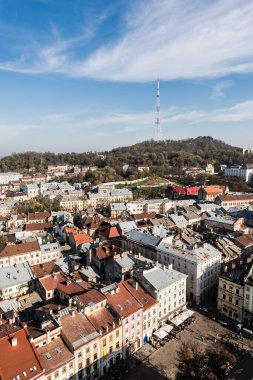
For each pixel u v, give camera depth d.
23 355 67.44
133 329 88.31
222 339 92.44
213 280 122.81
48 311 82.69
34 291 114.88
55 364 69.81
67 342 74.31
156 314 96.81
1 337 68.06
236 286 101.44
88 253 134.25
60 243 180.12
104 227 190.75
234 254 137.50
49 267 127.62
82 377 75.44
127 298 92.19
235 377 57.94
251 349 87.69
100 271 125.38
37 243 155.62
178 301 106.06
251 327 97.94
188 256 119.62
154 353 87.75
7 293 113.44
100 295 88.25
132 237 150.62
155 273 103.69
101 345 79.12
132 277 103.62
